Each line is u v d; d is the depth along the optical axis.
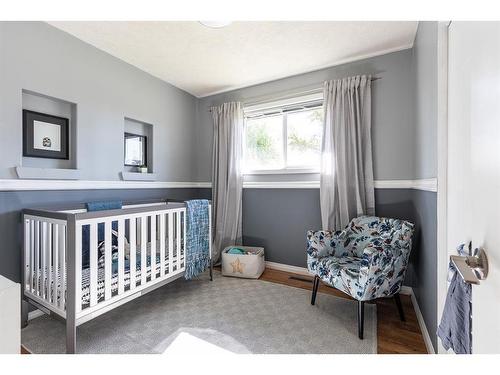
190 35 2.06
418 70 1.90
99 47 2.24
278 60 2.49
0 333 0.55
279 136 3.02
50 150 1.98
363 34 2.07
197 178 3.48
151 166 2.81
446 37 1.17
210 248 2.59
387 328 1.73
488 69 0.56
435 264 1.34
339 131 2.46
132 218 1.75
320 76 2.68
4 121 1.69
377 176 2.41
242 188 3.16
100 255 1.93
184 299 2.16
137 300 2.14
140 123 2.74
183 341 1.56
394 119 2.33
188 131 3.32
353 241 2.17
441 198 1.22
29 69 1.80
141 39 2.12
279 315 1.89
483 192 0.59
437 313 1.27
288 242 2.89
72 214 1.39
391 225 1.98
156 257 2.04
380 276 1.60
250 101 3.10
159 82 2.89
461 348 0.72
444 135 1.20
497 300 0.50
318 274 1.97
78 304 1.42
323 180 2.55
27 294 1.67
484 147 0.59
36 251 1.64
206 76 2.85
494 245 0.52
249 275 2.65
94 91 2.22
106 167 2.32
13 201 1.74
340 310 1.97
